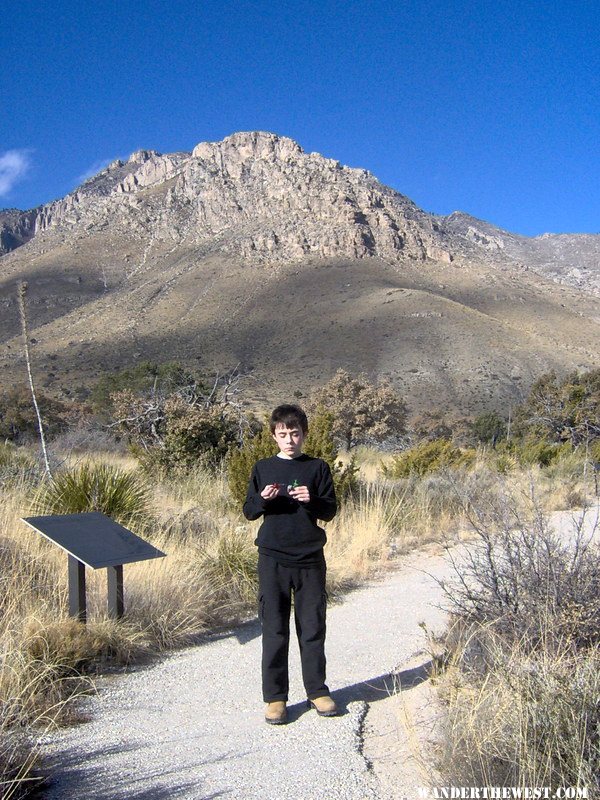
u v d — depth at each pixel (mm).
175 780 3615
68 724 4410
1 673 4480
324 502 4535
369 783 3545
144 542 6078
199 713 4578
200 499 11977
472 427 40312
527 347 102500
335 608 7172
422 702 4516
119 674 5383
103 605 6258
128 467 15281
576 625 4391
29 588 6250
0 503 8992
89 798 3445
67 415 32250
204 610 6820
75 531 5934
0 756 3510
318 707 4438
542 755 3158
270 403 63000
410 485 12875
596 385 30672
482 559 6543
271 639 4477
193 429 14711
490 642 4543
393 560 9297
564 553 4949
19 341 123500
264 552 4578
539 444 20594
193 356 111875
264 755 3898
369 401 31234
